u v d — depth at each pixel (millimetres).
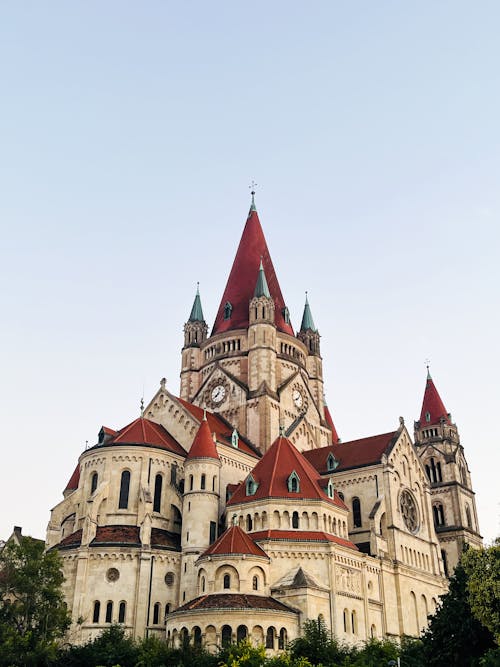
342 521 88875
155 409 108250
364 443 108500
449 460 140250
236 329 120938
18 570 71062
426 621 97125
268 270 130500
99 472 92438
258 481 89375
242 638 70312
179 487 95625
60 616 70250
